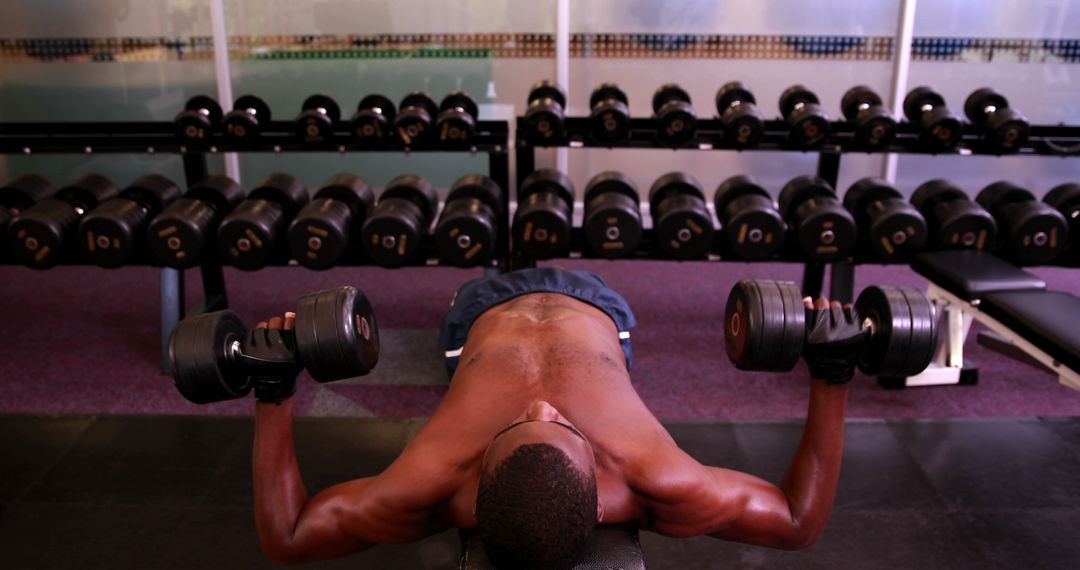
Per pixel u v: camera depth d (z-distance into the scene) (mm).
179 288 2529
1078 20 3836
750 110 2615
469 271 3521
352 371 1134
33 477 1991
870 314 1190
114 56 3953
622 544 1025
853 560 1717
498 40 3910
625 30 3896
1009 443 2139
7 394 2414
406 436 2174
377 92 4004
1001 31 3865
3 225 2455
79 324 2953
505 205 2678
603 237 2439
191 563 1709
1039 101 3982
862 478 1987
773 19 3871
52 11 3885
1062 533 1802
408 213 2432
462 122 2590
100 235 2379
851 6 3844
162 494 1932
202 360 1066
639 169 4129
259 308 3098
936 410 2328
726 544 1760
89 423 2223
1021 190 2547
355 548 1145
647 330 2902
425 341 2783
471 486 1062
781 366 1177
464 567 996
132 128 2662
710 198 4180
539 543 844
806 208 2465
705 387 2475
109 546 1758
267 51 3938
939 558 1724
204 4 3852
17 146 2672
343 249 2398
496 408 1165
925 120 2650
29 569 1688
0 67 3971
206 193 2562
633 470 1075
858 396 2410
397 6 3867
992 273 2248
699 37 3896
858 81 3963
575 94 4008
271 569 1695
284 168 4156
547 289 1612
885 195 2529
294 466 1153
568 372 1250
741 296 1185
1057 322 1952
